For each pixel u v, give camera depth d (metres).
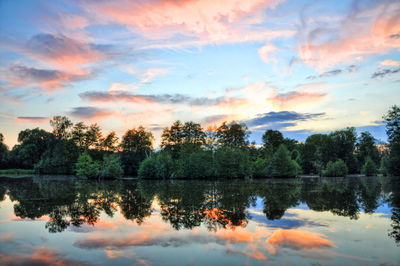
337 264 7.95
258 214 15.81
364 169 81.50
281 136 91.75
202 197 24.42
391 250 9.21
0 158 93.00
